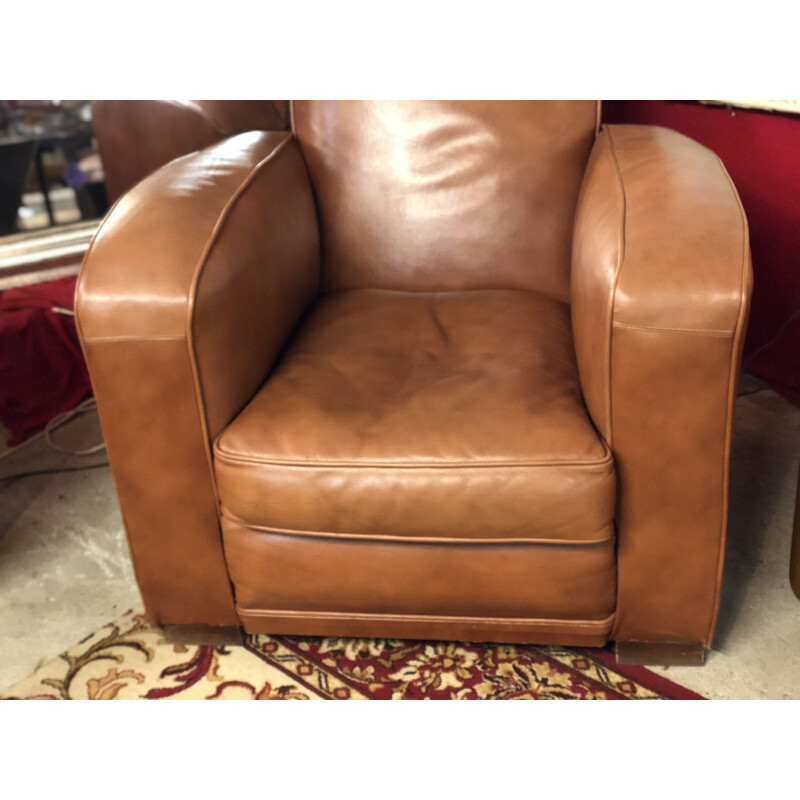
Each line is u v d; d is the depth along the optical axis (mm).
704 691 1354
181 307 1201
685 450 1208
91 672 1451
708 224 1179
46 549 1767
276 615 1405
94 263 1235
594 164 1560
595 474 1185
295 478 1232
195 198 1353
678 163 1369
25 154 3076
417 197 1719
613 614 1346
